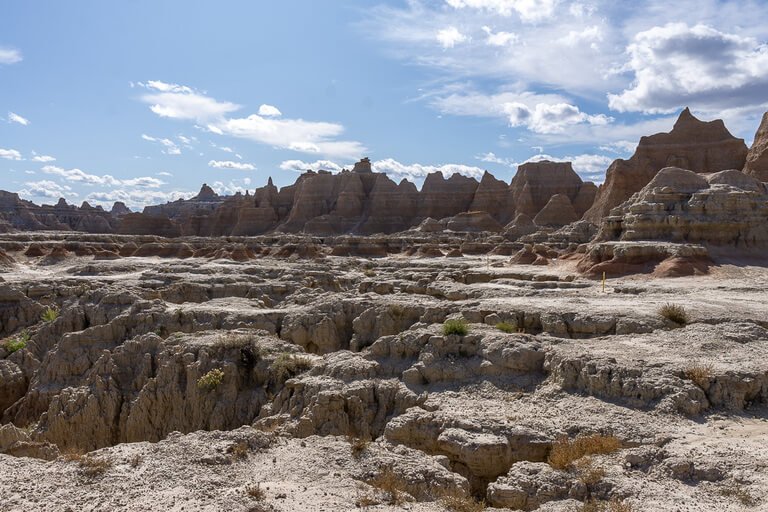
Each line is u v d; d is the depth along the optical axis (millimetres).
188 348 34250
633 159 126125
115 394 33500
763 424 20125
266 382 31906
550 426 20062
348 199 185375
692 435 18828
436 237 129750
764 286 47188
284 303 48750
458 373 26422
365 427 24953
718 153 119938
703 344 27078
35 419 34906
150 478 16078
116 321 40438
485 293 46156
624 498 14992
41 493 15125
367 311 38625
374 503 14961
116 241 131250
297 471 17078
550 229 135500
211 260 97188
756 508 13883
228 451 17984
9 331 55500
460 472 19203
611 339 29109
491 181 179875
